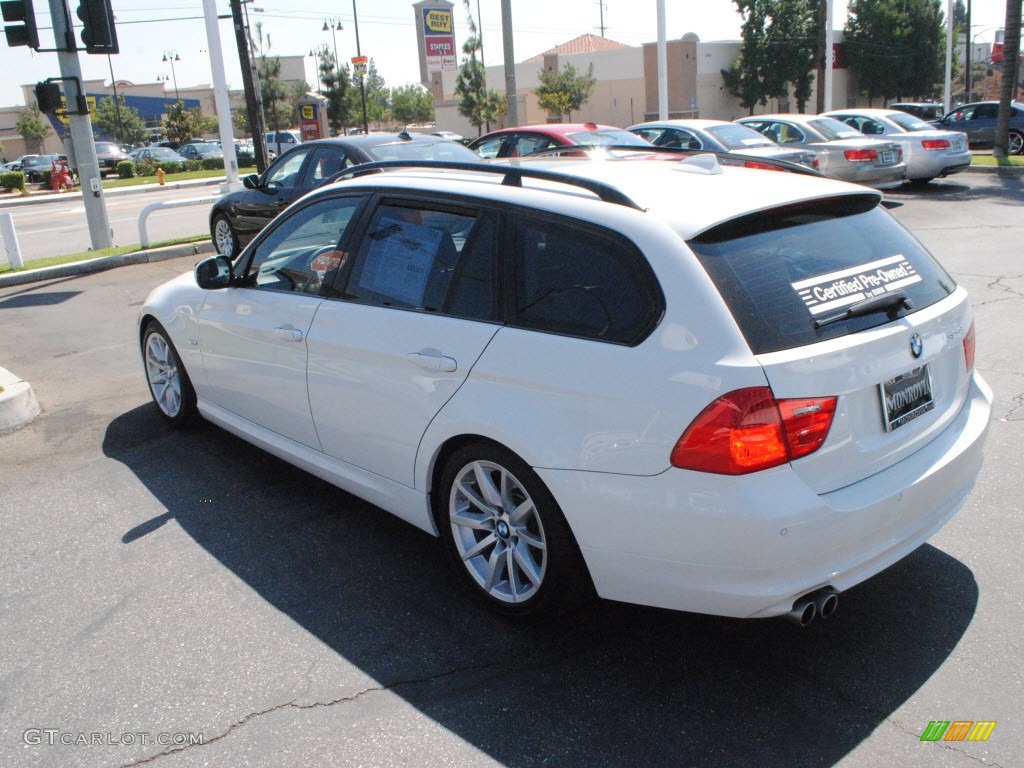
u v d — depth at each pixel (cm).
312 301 412
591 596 331
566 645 332
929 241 1127
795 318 284
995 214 1318
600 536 297
